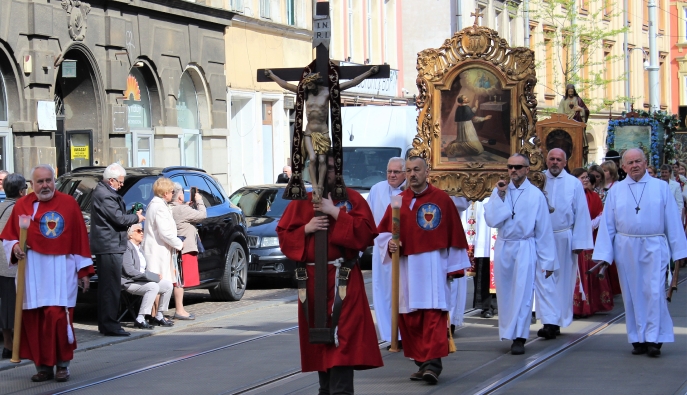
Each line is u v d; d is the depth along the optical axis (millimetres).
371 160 27047
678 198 23984
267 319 17000
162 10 29656
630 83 72312
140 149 29406
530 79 16266
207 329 15953
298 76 9180
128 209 17359
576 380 11414
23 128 23938
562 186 15445
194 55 31922
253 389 11141
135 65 28844
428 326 11469
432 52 16625
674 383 11219
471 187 16531
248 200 23734
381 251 12312
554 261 13641
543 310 14328
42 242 11891
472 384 11281
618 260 13320
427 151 16766
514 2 55875
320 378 9492
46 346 11805
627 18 70188
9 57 23609
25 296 11875
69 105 27031
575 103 26953
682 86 80875
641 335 13031
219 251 19016
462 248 11750
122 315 16016
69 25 25531
